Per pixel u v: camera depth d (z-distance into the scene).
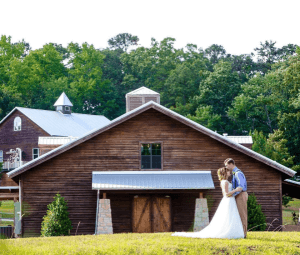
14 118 61.59
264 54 109.81
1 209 53.06
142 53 112.00
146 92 38.62
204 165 30.19
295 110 65.25
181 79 94.31
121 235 18.81
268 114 78.25
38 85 94.81
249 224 28.28
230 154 30.31
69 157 29.81
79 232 29.30
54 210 28.19
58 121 61.53
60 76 101.06
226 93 83.19
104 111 97.31
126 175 29.58
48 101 89.50
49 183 29.55
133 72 111.12
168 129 30.34
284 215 45.28
